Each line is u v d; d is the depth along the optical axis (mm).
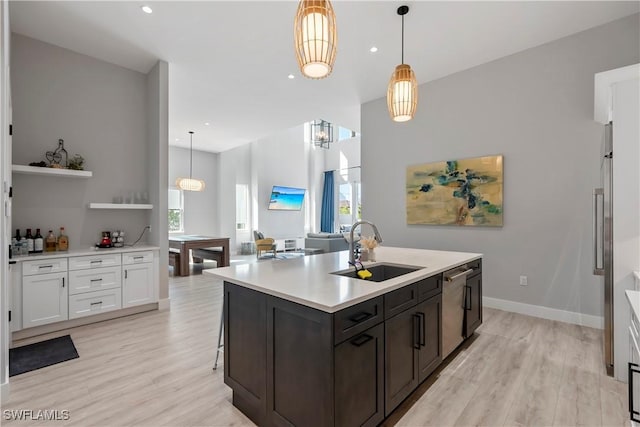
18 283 2924
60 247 3480
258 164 9938
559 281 3453
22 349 2760
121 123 4039
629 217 2197
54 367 2436
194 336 3066
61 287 3166
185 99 5176
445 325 2381
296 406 1542
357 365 1515
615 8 2926
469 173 4070
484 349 2729
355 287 1699
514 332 3109
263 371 1728
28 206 3371
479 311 3021
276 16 3043
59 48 3588
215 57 3824
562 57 3420
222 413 1882
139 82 4199
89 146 3789
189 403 1979
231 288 1973
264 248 8141
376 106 5113
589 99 3266
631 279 2186
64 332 3154
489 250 3945
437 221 4371
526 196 3662
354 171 10906
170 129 6973
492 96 3910
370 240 2598
